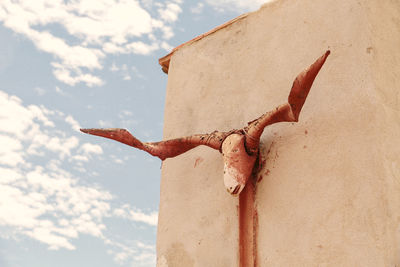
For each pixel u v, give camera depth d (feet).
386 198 13.20
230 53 19.44
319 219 14.28
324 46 16.24
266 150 16.40
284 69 17.17
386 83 14.92
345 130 14.67
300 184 15.10
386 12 16.12
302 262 14.19
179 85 20.93
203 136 17.11
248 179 16.35
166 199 19.03
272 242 15.11
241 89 18.34
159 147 17.69
